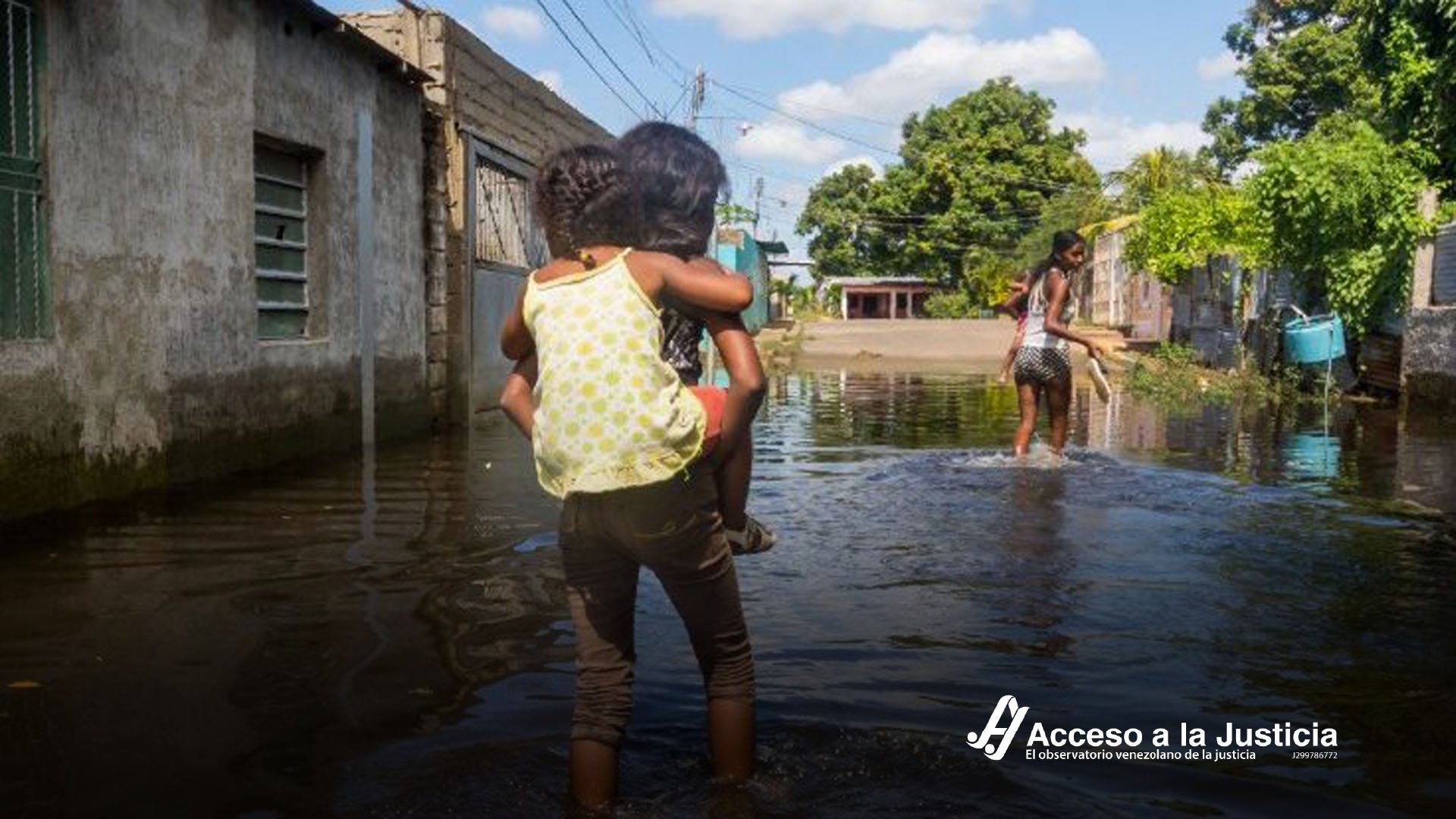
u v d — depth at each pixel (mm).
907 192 62531
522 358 3033
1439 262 13969
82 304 6570
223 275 8094
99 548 5422
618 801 2688
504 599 4477
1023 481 7512
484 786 2756
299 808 2639
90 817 2586
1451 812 2672
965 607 4383
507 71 14164
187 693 3404
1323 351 15148
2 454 5934
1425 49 15391
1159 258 24469
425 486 7457
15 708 3281
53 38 6293
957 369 23391
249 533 5781
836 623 4164
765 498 6887
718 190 2922
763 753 2961
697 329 2906
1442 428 11367
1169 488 7207
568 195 2773
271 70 8758
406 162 11234
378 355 10609
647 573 4891
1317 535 5727
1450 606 4410
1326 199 14875
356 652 3803
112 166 6840
